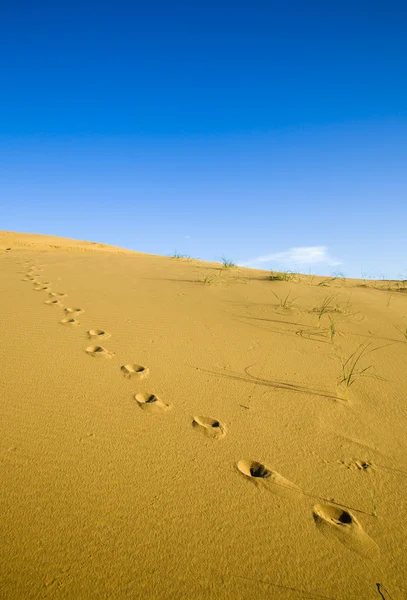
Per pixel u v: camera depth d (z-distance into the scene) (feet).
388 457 6.01
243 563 4.10
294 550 4.32
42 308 12.04
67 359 8.49
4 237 40.01
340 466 5.72
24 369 7.86
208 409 6.95
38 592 3.59
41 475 5.06
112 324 10.95
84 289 14.87
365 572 4.12
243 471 5.49
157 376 8.01
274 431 6.45
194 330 10.91
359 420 6.95
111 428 6.18
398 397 7.84
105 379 7.72
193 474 5.32
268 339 10.58
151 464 5.44
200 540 4.33
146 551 4.12
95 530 4.30
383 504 5.06
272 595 3.81
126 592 3.68
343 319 12.61
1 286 14.66
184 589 3.77
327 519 4.79
